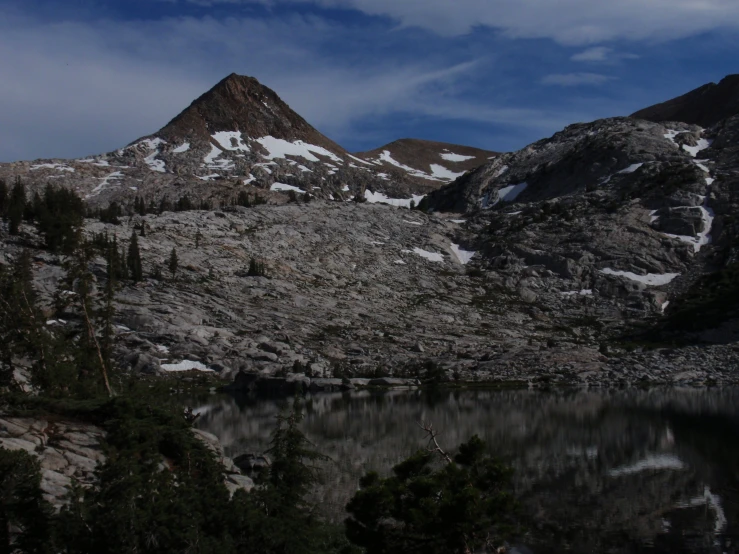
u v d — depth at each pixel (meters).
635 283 138.62
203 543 22.33
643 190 172.00
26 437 30.70
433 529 24.12
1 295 43.69
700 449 51.00
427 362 99.81
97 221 145.75
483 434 57.75
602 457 49.41
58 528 21.91
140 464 27.05
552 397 81.31
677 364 100.81
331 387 93.06
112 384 49.12
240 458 42.25
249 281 129.62
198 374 95.50
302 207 180.38
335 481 43.28
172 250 124.88
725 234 149.25
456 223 188.25
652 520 36.22
